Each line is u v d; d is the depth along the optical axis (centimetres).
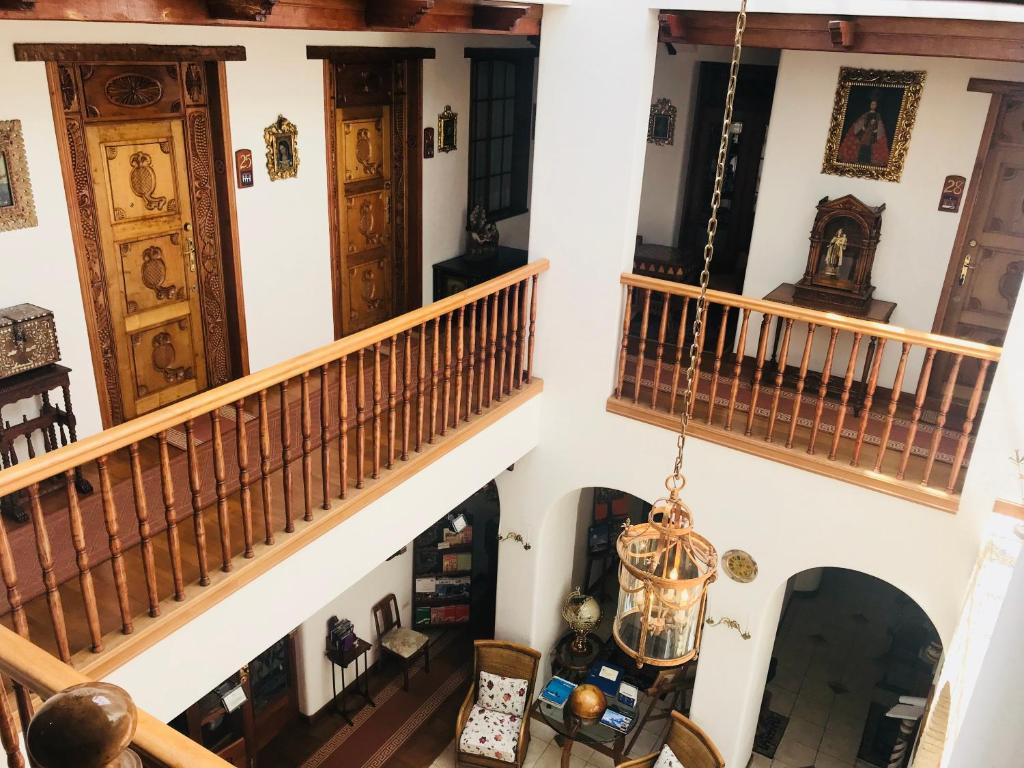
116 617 407
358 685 873
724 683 684
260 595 455
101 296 569
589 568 977
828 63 693
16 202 493
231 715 753
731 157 880
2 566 340
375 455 519
